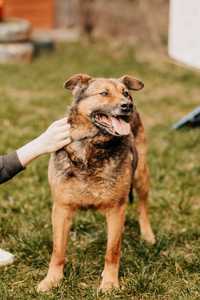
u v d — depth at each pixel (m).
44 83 13.11
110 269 4.61
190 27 6.66
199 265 4.95
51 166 4.49
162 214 6.11
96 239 5.38
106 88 4.41
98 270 4.91
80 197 4.41
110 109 4.35
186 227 5.79
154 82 13.56
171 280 4.74
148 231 5.56
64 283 4.59
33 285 4.66
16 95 12.05
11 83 13.12
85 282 4.73
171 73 14.44
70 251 5.22
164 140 8.86
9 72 14.17
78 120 4.38
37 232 5.46
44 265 4.98
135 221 5.87
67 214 4.52
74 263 4.98
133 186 5.42
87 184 4.35
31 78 13.61
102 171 4.34
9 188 6.75
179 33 6.95
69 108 4.50
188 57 6.79
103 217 5.88
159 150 8.23
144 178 5.39
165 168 7.49
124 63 15.32
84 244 5.38
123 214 4.55
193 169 7.44
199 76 14.22
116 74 14.07
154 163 7.62
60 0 19.48
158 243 5.29
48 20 19.69
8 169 4.40
